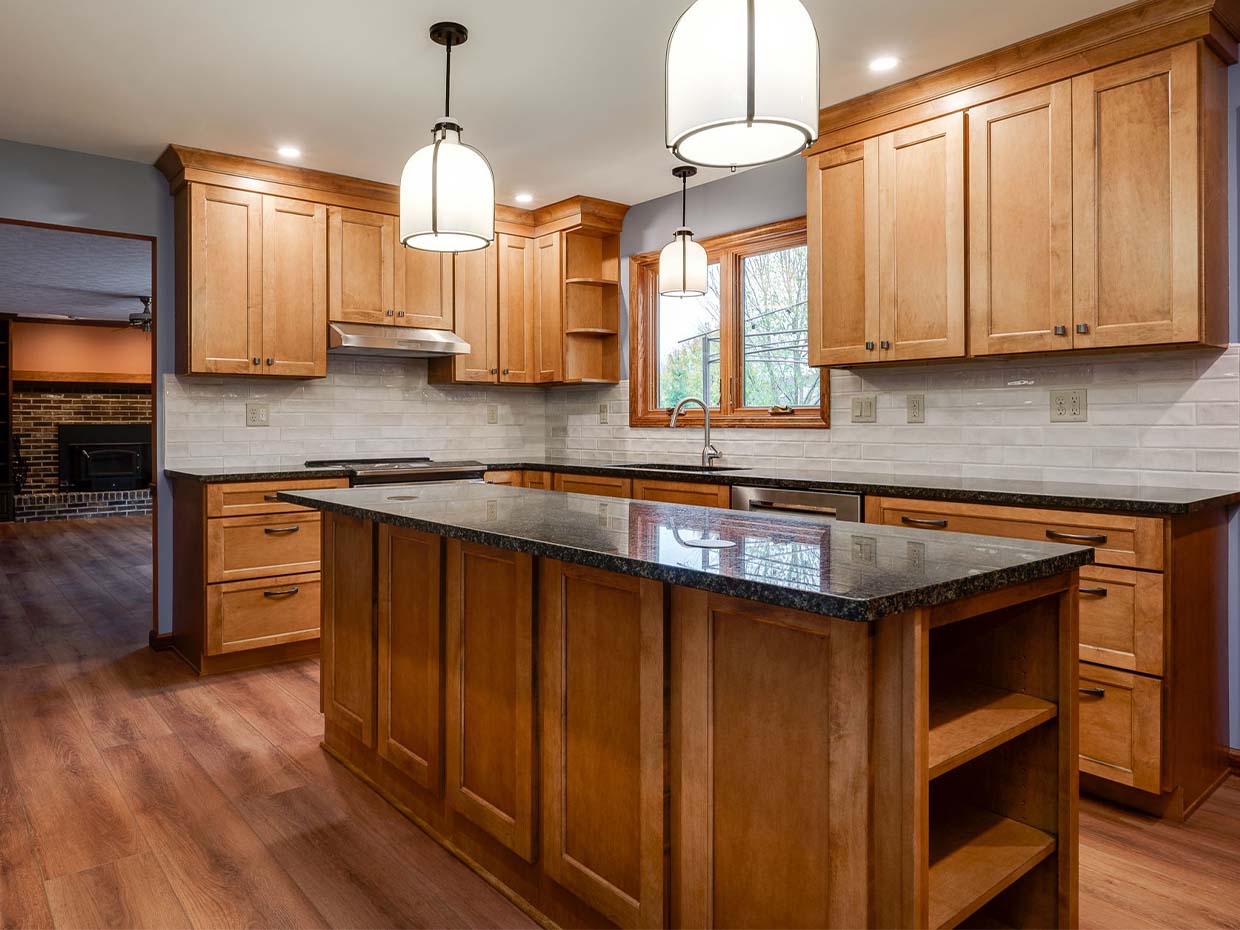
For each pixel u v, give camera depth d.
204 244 3.74
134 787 2.38
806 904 1.23
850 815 1.17
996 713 1.38
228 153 3.76
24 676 3.46
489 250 4.70
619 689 1.55
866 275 3.13
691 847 1.42
